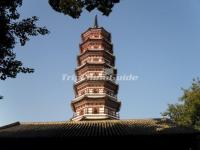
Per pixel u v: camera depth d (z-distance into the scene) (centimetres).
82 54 4738
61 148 2034
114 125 2386
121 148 2008
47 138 2023
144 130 2130
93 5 1519
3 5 1369
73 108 4488
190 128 2133
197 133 1962
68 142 2038
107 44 4897
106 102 4294
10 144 2069
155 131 2073
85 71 4603
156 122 2462
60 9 1506
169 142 1998
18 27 1412
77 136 2006
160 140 2003
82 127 2330
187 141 1986
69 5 1488
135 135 1988
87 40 4841
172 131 2042
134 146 2005
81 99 4309
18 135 2111
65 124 2520
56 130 2245
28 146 2061
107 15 1552
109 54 4756
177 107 3266
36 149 2050
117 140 2009
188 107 3131
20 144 2064
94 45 4822
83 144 2028
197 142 2005
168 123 2389
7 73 1419
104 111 4225
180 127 2188
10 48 1412
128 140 2011
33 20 1442
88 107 4266
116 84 4522
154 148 1994
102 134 2030
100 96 4288
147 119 2619
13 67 1422
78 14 1522
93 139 2009
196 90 3222
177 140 1995
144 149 1998
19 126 2533
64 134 2078
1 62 1408
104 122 2550
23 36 1429
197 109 3095
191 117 3100
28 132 2217
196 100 3089
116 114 4328
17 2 1395
